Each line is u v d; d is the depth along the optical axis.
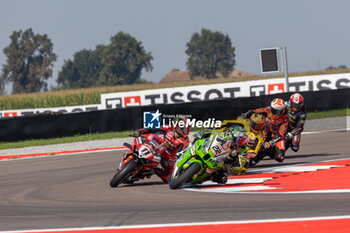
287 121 42.31
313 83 130.38
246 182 34.38
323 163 42.34
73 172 45.41
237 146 34.28
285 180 34.28
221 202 26.78
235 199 27.52
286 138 44.75
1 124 77.62
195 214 23.95
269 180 34.72
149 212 24.98
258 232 20.00
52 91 181.00
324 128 80.06
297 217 22.25
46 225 23.06
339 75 129.62
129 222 22.89
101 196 31.11
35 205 28.95
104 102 131.12
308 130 78.94
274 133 43.09
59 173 45.28
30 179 42.22
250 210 24.28
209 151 31.52
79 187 35.84
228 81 197.38
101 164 50.31
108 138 79.31
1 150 73.81
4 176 45.47
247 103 84.62
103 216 24.55
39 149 72.19
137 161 34.00
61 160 56.88
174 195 29.91
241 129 33.78
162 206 26.44
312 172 37.38
